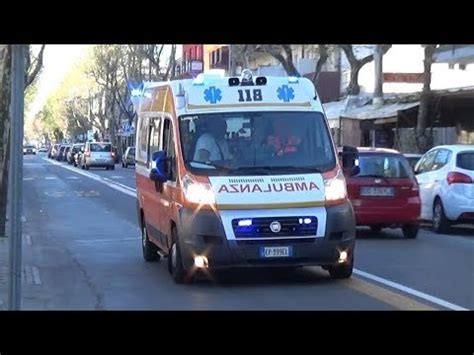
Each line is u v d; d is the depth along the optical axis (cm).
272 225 998
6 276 1130
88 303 942
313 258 1014
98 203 2683
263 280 1084
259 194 1006
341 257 1030
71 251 1466
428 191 1781
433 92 2720
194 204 1008
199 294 989
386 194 1584
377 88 3397
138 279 1123
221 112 1085
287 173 1037
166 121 1152
